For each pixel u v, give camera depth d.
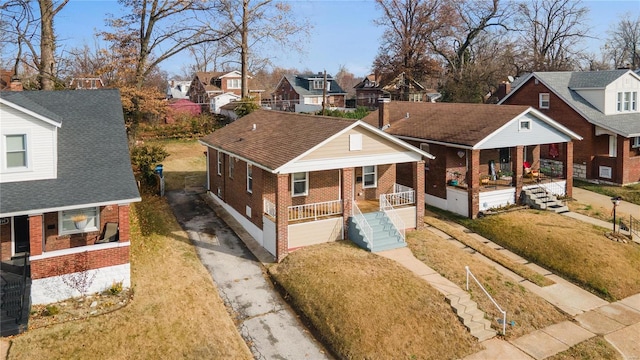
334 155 19.98
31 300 15.07
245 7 42.94
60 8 30.69
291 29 44.97
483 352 14.26
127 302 15.62
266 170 20.02
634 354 14.66
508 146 25.48
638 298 18.23
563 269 20.03
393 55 61.38
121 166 17.88
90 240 18.11
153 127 46.09
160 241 21.05
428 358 13.78
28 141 16.17
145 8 33.72
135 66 35.06
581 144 32.50
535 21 65.69
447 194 26.42
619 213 25.95
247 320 15.45
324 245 20.17
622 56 77.56
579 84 34.56
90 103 21.34
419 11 58.94
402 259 19.17
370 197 24.22
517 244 22.03
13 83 26.45
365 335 14.30
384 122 31.27
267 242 20.61
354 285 16.55
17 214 14.63
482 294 17.06
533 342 14.96
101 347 13.18
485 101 57.25
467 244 21.89
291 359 13.72
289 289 17.03
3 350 12.85
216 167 27.78
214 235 22.38
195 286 17.03
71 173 17.06
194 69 92.31
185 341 13.79
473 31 63.56
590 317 16.77
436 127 28.39
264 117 28.17
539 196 26.55
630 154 32.62
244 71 45.12
